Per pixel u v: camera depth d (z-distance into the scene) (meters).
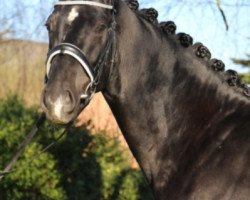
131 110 4.80
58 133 8.84
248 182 4.44
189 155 4.73
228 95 4.80
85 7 4.52
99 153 9.31
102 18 4.52
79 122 10.06
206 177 4.59
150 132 4.82
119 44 4.71
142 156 4.88
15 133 8.70
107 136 9.62
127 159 9.82
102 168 9.28
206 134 4.73
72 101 4.34
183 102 4.82
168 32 4.89
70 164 8.99
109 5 4.60
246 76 10.49
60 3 4.59
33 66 14.08
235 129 4.66
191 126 4.78
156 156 4.82
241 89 4.83
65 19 4.49
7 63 14.54
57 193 8.74
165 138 4.81
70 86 4.35
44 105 4.32
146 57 4.78
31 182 8.63
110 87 4.75
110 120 11.98
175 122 4.81
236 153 4.56
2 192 8.64
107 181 9.28
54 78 4.34
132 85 4.77
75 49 4.40
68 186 8.98
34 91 14.02
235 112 4.74
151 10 4.92
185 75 4.83
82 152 9.16
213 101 4.80
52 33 4.54
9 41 14.23
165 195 4.77
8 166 5.26
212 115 4.77
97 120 11.98
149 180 4.88
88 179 9.10
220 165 4.57
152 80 4.79
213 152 4.65
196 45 4.91
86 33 4.46
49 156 8.75
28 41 14.03
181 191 4.67
